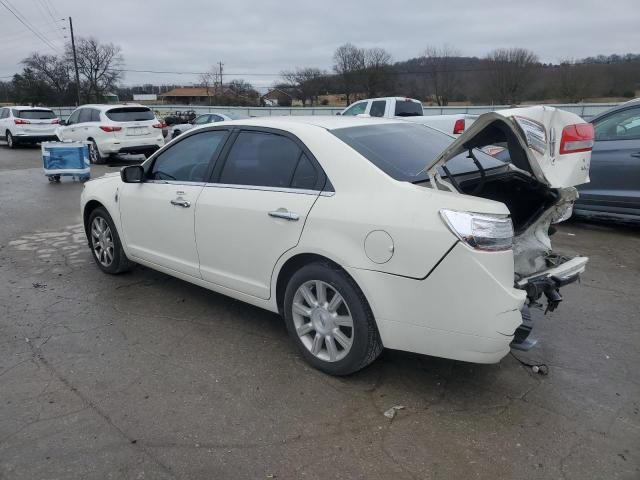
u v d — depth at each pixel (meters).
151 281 5.19
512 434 2.86
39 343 3.89
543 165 2.95
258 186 3.70
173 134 20.95
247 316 4.37
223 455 2.69
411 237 2.89
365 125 3.82
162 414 3.03
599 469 2.60
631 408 3.10
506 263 2.80
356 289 3.16
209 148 4.17
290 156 3.58
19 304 4.62
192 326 4.18
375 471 2.59
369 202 3.09
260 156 3.77
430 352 3.01
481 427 2.92
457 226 2.78
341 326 3.31
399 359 3.64
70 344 3.88
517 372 3.49
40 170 14.58
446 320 2.88
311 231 3.29
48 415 3.01
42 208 9.05
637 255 6.04
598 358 3.69
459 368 3.54
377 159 3.27
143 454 2.69
